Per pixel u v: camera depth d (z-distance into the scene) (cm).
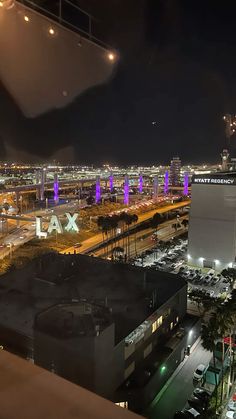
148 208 13512
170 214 12075
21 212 12244
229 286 5650
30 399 199
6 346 3038
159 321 3472
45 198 16362
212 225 6462
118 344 2733
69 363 2470
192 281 5925
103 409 193
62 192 19738
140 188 19762
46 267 4416
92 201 14325
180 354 3528
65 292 3850
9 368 224
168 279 4209
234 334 3438
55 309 2883
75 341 2425
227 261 6375
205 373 3347
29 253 7281
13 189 14662
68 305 2956
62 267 4412
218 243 6425
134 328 3019
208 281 5881
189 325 3881
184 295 4053
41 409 192
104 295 3762
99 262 4750
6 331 3070
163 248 7725
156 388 3031
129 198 17200
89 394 205
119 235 8944
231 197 6247
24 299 3662
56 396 202
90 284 4066
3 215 9544
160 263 6788
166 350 3347
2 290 3884
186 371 3431
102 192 19150
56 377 218
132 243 8438
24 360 234
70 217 8781
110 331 2586
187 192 18850
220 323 2947
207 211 6494
